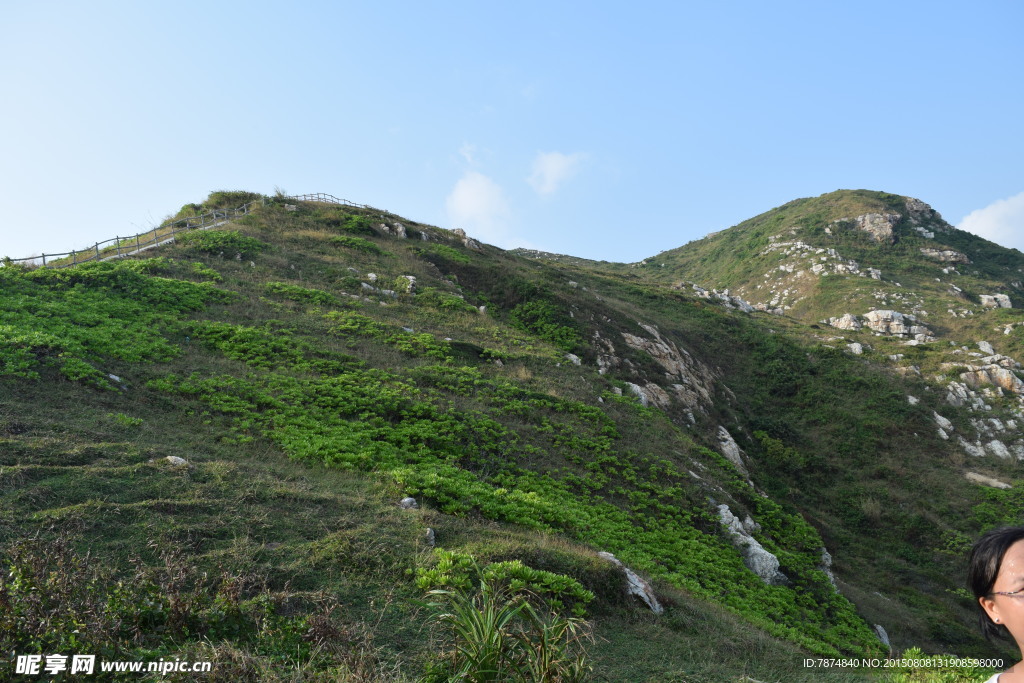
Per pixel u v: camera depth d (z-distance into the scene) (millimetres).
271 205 48062
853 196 120375
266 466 15492
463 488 16547
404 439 19359
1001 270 96250
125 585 7590
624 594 12484
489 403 24672
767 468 36844
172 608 7266
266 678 6512
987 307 73250
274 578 9586
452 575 10523
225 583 8125
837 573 26312
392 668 7582
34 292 23125
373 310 32344
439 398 23484
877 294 79188
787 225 116125
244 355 23141
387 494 15180
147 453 13781
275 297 30625
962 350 53469
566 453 22562
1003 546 2441
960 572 29609
